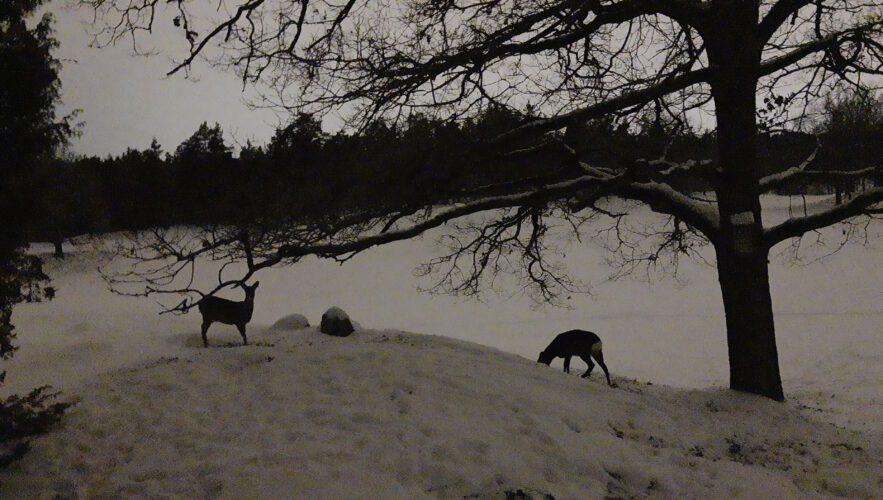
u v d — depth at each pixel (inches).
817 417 394.6
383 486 197.8
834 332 889.5
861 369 650.8
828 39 373.4
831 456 297.3
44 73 239.9
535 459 232.5
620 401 332.5
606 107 387.5
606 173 436.8
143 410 271.6
